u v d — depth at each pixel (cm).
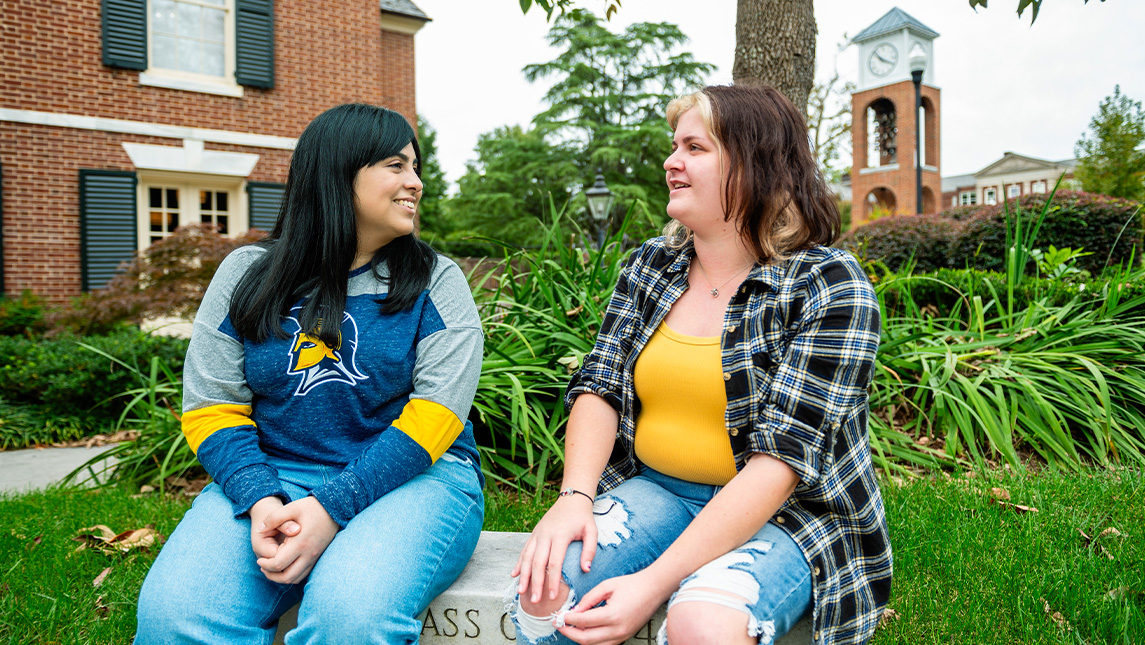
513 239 3067
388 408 159
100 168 873
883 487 278
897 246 798
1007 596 188
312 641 125
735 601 114
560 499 145
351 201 156
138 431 416
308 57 995
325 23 1005
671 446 148
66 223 859
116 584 213
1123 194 1922
